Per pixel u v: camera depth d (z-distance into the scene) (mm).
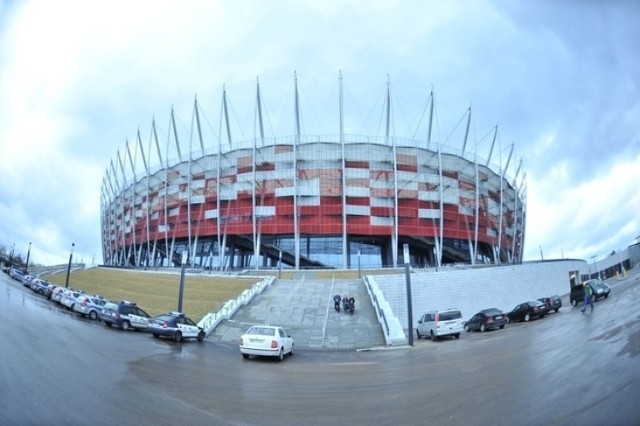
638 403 6246
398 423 6789
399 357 18031
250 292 36969
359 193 76375
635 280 42844
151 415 6773
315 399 8930
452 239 81750
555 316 28688
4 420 5816
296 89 80875
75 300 32344
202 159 83562
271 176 77688
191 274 58562
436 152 80688
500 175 88688
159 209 88938
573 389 7621
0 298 28016
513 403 7305
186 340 23391
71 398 7246
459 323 26500
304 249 77688
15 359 9961
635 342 11039
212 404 7977
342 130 78062
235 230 77812
